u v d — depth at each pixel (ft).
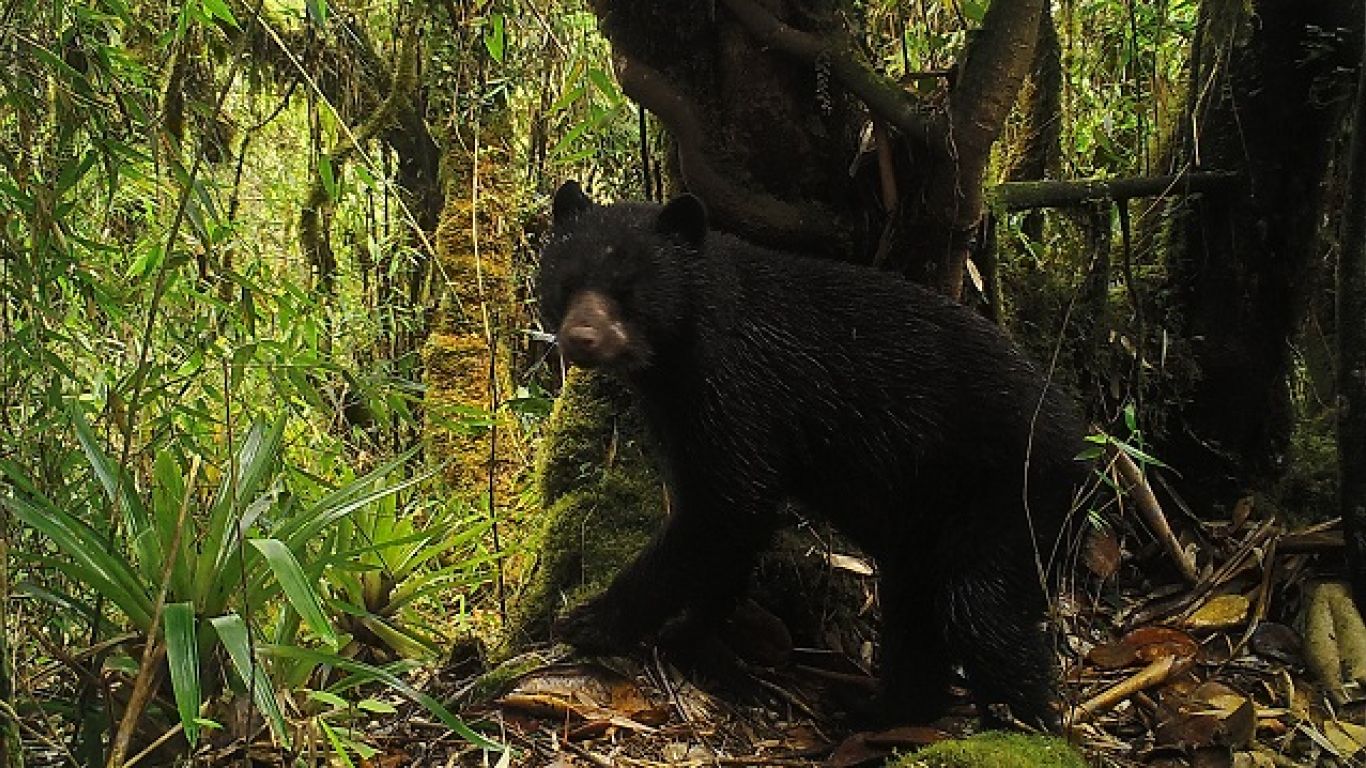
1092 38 21.44
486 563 17.66
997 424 14.67
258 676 10.94
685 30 15.28
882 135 15.47
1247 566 17.42
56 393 12.42
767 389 14.69
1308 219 18.08
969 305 17.49
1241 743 14.40
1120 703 15.38
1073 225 19.17
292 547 12.17
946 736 13.94
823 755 14.24
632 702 14.58
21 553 11.90
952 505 14.92
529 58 20.38
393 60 20.07
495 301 21.06
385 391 14.71
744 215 15.81
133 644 11.85
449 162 20.90
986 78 14.80
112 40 16.14
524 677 14.71
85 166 12.22
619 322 14.21
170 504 12.05
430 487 19.25
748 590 16.17
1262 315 18.45
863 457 15.02
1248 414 18.67
